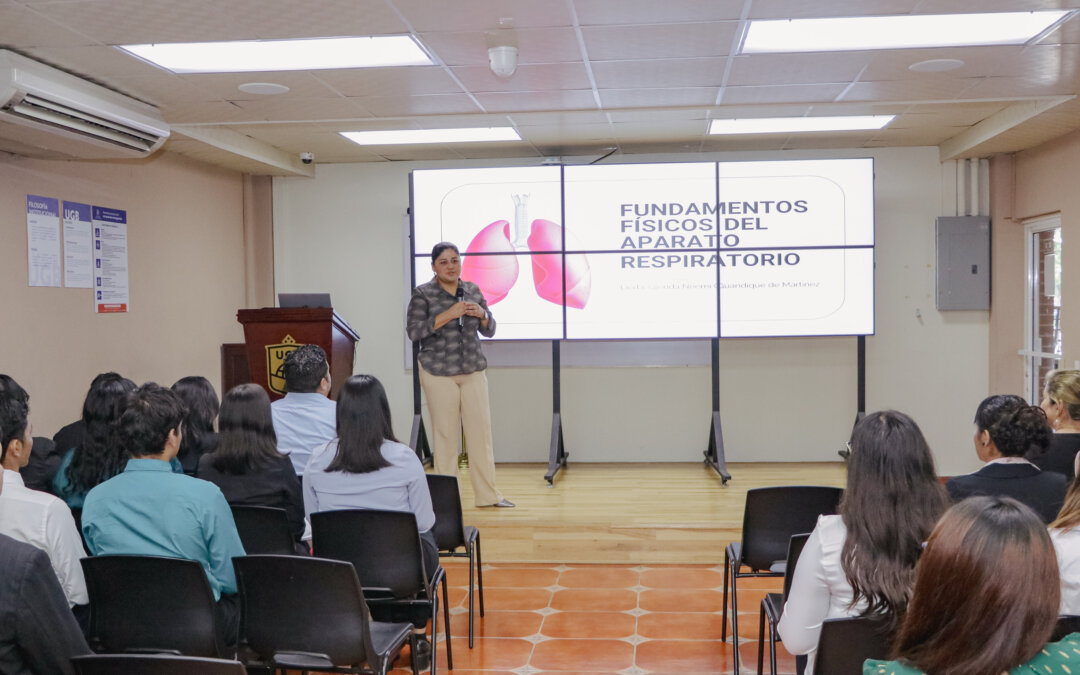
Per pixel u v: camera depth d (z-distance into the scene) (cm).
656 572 477
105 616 235
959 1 332
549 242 642
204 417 348
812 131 626
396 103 500
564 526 496
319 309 524
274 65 415
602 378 716
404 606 334
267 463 309
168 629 234
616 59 413
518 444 723
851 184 623
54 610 154
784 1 330
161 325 610
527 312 645
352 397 301
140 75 429
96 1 320
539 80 452
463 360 525
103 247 548
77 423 377
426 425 733
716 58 412
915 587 113
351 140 637
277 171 704
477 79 448
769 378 704
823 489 325
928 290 689
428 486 335
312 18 345
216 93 468
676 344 708
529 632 388
